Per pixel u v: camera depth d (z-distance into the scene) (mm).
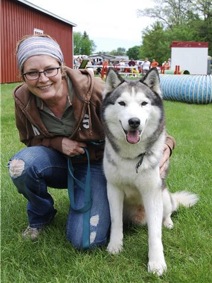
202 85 4703
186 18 20094
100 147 1187
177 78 5180
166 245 1095
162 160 1103
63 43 9492
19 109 1137
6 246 1083
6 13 6227
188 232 1140
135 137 984
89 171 1123
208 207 1303
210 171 1703
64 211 1326
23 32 6977
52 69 1019
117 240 1078
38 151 1120
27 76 1024
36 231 1178
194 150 2074
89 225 1086
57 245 1093
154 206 1031
